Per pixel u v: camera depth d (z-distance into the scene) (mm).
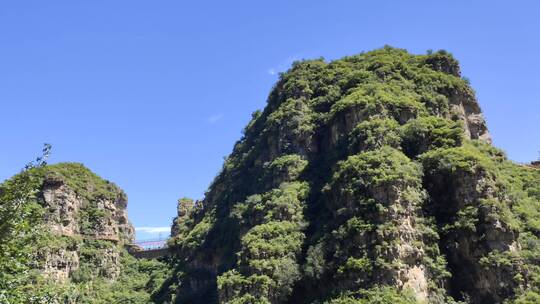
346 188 95000
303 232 103875
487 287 84438
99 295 153875
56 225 159750
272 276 94750
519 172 121438
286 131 135250
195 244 152000
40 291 31625
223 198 157875
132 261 183500
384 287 81875
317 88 146000
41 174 35625
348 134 114062
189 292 142000
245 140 174000
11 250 31188
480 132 133375
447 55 140750
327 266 90938
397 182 90812
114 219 186750
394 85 126688
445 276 86688
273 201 113625
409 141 105938
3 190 32844
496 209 89062
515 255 84938
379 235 85938
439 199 96000
